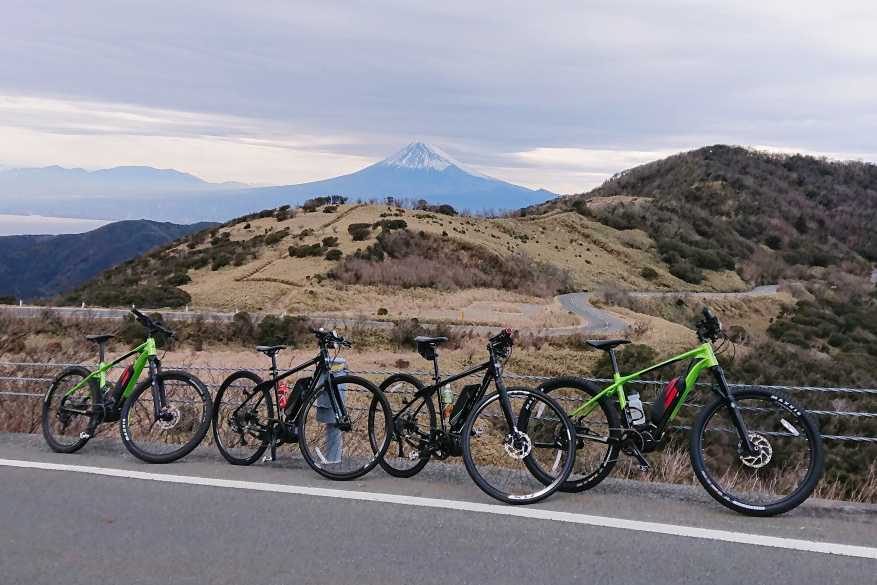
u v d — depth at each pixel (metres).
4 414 7.61
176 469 5.18
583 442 4.71
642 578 3.30
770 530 3.91
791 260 118.19
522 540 3.75
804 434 4.29
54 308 37.44
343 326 31.20
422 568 3.42
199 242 70.69
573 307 52.41
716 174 163.00
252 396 5.48
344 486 4.74
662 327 35.12
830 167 182.38
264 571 3.40
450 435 4.79
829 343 53.75
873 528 3.96
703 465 4.29
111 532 3.91
